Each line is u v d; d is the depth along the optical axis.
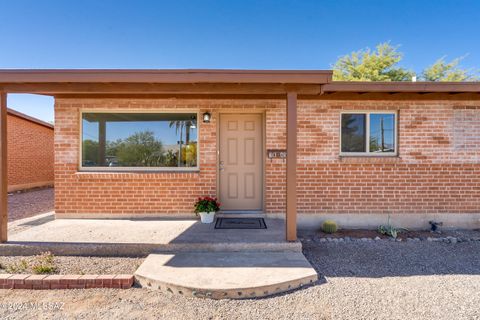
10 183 12.57
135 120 6.41
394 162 6.14
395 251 4.79
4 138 4.52
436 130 6.16
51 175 15.36
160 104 6.20
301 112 6.17
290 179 4.55
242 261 4.06
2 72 4.16
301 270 3.74
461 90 5.27
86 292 3.39
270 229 5.28
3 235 4.52
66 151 6.16
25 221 6.32
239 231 5.15
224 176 6.41
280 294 3.34
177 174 6.18
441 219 6.16
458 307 3.06
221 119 6.42
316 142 6.16
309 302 3.16
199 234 4.96
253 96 5.95
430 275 3.87
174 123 6.41
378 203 6.17
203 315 2.92
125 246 4.45
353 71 17.98
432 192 6.16
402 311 2.98
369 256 4.55
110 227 5.46
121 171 6.31
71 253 4.44
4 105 4.50
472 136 6.16
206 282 3.38
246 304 3.13
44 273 3.72
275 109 6.20
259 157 6.42
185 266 3.87
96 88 4.41
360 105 6.14
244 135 6.43
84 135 6.32
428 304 3.12
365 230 6.00
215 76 4.19
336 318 2.86
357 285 3.56
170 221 5.93
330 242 5.23
